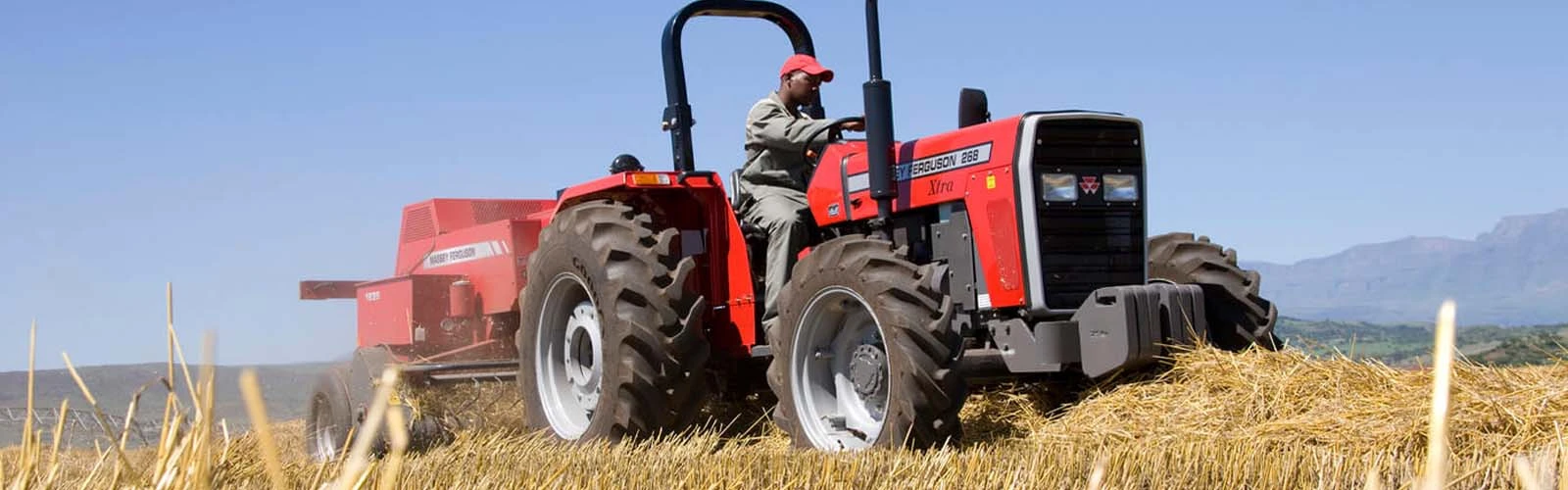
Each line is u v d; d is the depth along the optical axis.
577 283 6.25
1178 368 5.12
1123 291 5.03
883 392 5.16
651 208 6.52
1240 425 4.72
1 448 3.05
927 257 5.72
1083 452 4.28
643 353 5.68
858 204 5.73
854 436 5.23
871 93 5.51
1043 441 4.96
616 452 5.00
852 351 5.42
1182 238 6.12
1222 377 4.98
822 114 6.62
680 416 5.74
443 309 7.66
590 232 6.02
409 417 6.41
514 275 7.22
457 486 3.83
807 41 6.64
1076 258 5.29
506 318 7.48
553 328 6.51
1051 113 5.35
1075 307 5.27
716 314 6.28
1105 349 5.05
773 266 5.98
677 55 6.46
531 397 6.47
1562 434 3.97
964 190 5.43
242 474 3.92
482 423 6.71
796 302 5.44
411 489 3.77
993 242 5.32
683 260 5.88
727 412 6.44
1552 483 3.26
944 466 3.96
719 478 3.89
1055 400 5.56
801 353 5.45
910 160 5.72
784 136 6.00
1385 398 4.52
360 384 6.81
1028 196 5.20
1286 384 4.81
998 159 5.30
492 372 6.88
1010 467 3.90
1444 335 0.73
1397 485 3.59
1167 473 3.86
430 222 8.26
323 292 8.50
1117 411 5.10
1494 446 4.06
